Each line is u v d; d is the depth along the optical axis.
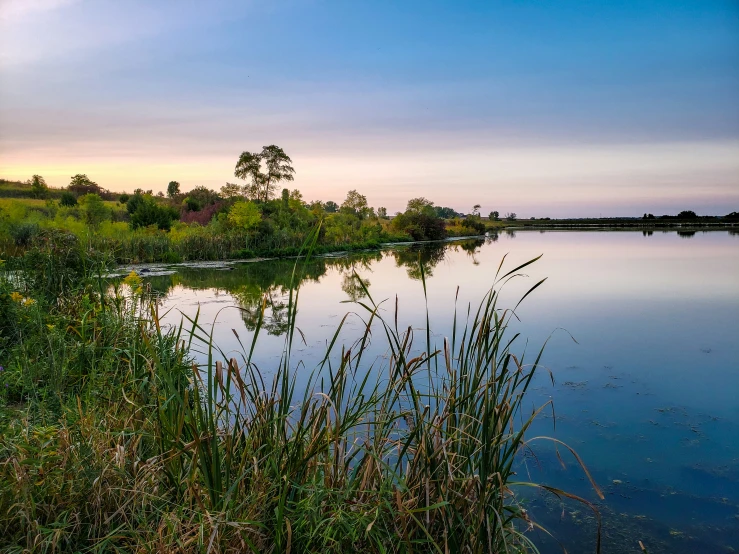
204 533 1.89
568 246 29.23
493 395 2.32
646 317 8.91
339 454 2.53
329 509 2.14
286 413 2.27
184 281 14.23
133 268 17.36
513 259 21.62
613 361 6.38
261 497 2.04
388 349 6.73
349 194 42.16
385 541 2.12
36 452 2.35
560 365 6.24
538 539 3.02
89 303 4.83
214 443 1.95
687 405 4.98
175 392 1.99
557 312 9.37
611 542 2.99
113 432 2.36
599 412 4.84
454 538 2.10
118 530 2.03
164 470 2.20
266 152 46.03
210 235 23.19
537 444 4.24
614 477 3.73
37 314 4.40
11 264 6.20
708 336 7.56
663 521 3.20
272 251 23.75
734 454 4.03
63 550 2.04
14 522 2.07
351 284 13.70
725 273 14.92
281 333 7.79
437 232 43.84
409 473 2.39
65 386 3.58
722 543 2.97
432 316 9.05
